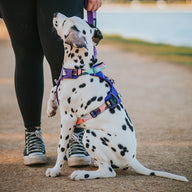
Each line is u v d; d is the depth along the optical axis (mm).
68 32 3689
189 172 3834
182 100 8266
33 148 4051
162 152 4578
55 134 5605
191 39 24750
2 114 7117
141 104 7906
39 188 3348
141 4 111312
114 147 3551
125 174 3713
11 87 10156
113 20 46562
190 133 5617
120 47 20844
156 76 11539
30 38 4047
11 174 3754
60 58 3955
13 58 16891
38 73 4219
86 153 4043
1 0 3920
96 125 3604
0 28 39312
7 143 5070
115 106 3660
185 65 13648
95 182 3465
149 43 22344
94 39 3902
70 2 3924
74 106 3686
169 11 64562
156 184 3406
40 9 3854
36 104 4199
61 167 3713
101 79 3723
